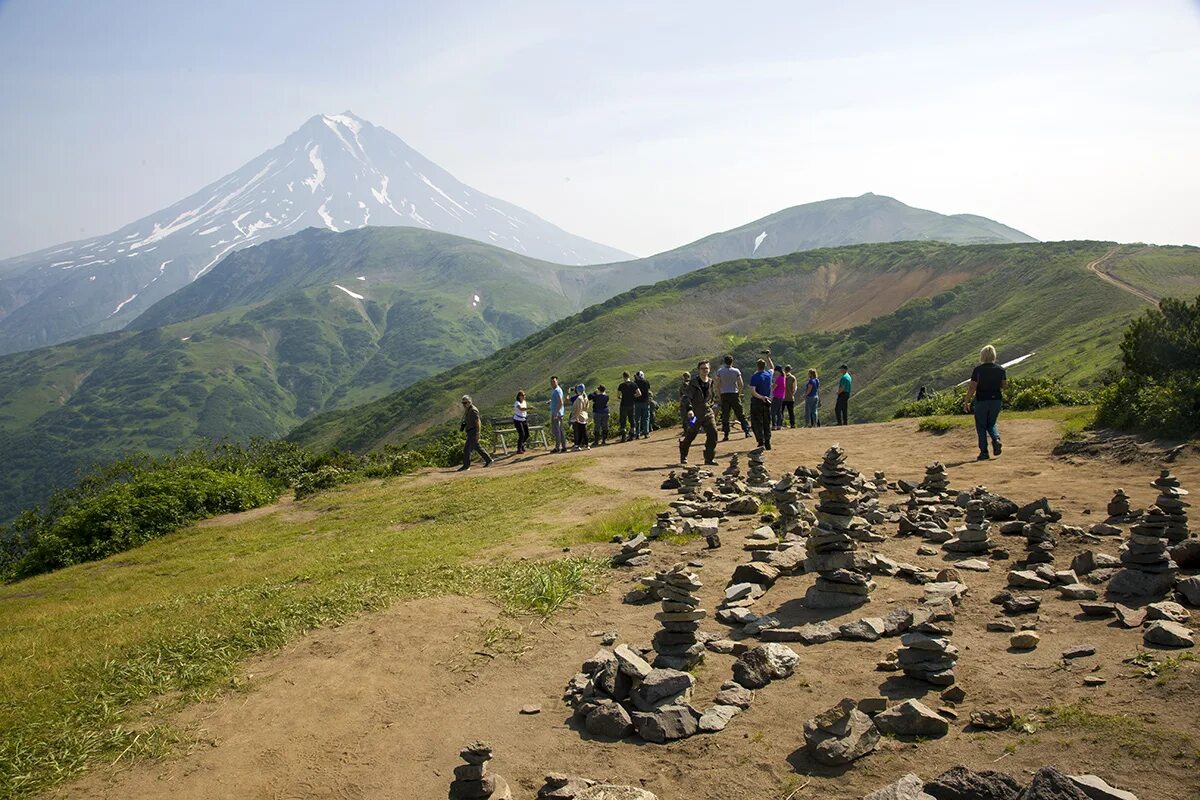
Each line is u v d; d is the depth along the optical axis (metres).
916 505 10.51
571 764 4.86
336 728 5.59
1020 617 6.07
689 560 8.98
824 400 135.75
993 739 4.30
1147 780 3.68
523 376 188.38
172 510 21.19
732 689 5.38
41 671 7.46
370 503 19.17
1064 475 11.55
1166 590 6.09
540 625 7.34
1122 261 156.50
